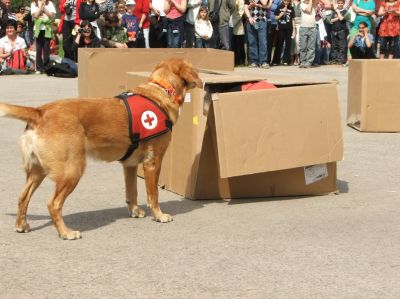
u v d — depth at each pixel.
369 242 6.72
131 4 19.19
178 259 6.23
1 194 8.45
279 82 8.13
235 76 8.30
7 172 9.56
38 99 15.44
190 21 19.94
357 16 20.86
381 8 21.64
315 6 21.89
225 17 20.61
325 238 6.84
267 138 7.79
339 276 5.85
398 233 7.01
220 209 7.91
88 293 5.47
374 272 5.95
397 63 12.38
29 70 20.75
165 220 7.38
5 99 15.41
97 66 10.67
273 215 7.65
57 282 5.69
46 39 20.17
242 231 7.07
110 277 5.80
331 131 8.13
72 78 19.38
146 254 6.36
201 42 20.14
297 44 21.92
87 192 8.64
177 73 7.42
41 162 6.71
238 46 21.70
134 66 10.82
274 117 7.81
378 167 9.95
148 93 7.29
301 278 5.80
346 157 10.57
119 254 6.36
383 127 12.55
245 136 7.69
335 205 8.07
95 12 18.84
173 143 8.59
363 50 20.91
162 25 19.61
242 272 5.92
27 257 6.27
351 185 9.00
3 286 5.61
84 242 6.70
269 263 6.14
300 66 21.50
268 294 5.47
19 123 13.15
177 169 8.55
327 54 22.80
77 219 7.49
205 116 7.95
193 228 7.18
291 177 8.39
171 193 8.65
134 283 5.68
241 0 20.98
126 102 7.14
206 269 5.99
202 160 8.15
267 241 6.74
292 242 6.71
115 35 18.88
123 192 8.66
